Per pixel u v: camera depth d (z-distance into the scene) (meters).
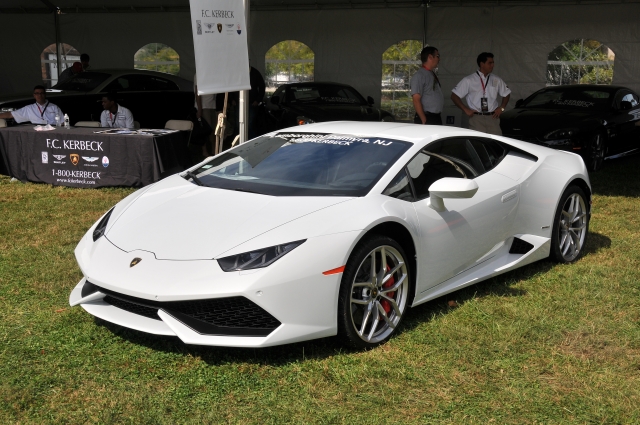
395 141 3.97
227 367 3.06
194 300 2.94
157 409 2.68
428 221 3.63
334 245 3.11
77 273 4.39
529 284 4.37
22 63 17.00
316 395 2.83
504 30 14.84
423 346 3.35
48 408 2.67
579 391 2.90
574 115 10.02
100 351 3.21
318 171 3.80
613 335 3.53
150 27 16.36
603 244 5.51
